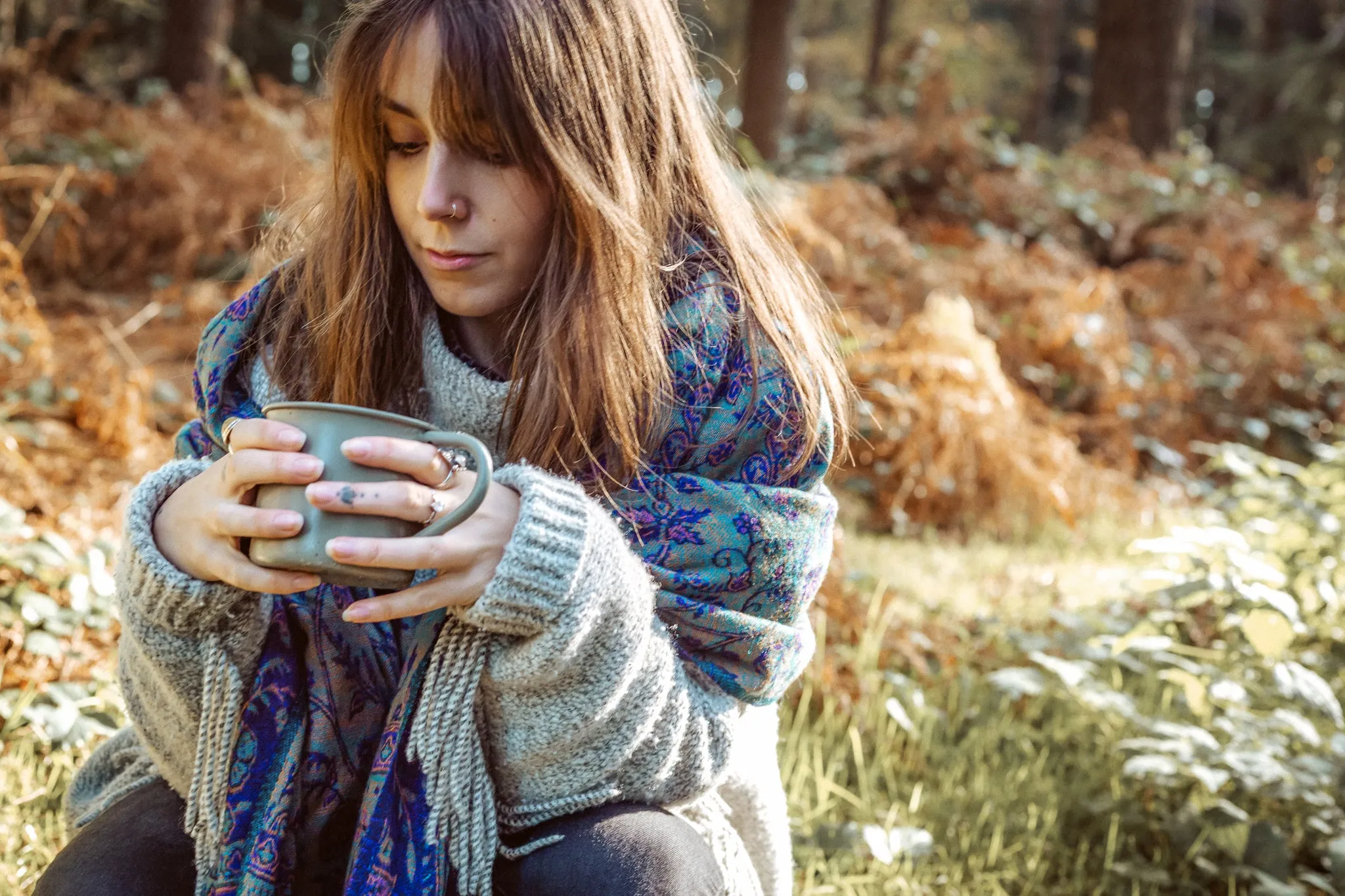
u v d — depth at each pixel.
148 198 6.23
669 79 1.38
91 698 2.05
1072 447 5.05
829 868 2.05
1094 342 5.91
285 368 1.42
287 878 1.25
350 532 1.07
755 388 1.35
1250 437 6.26
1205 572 2.46
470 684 1.18
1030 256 6.77
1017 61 21.97
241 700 1.25
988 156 8.07
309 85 15.58
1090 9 24.48
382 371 1.41
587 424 1.32
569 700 1.18
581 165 1.27
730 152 1.63
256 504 1.12
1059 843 2.27
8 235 5.65
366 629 1.31
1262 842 2.12
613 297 1.29
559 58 1.24
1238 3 24.17
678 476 1.31
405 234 1.33
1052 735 2.63
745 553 1.29
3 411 3.29
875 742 2.55
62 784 1.92
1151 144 10.29
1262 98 16.27
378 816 1.20
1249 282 7.60
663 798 1.29
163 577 1.13
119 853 1.21
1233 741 2.28
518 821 1.24
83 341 4.28
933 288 5.85
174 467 1.21
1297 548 2.89
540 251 1.32
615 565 1.15
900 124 7.96
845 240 6.10
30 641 2.06
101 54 12.62
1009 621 3.27
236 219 6.20
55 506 2.85
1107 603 3.41
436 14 1.21
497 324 1.42
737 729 1.34
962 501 4.65
